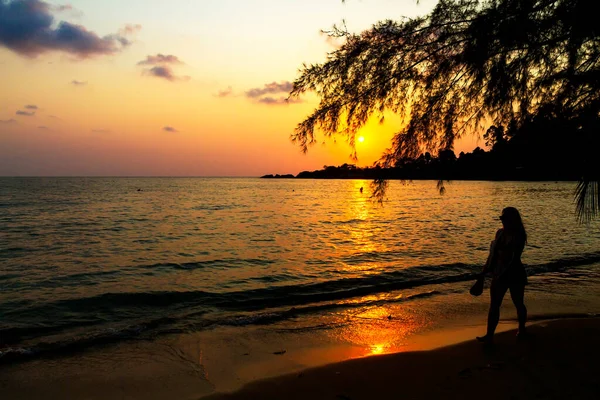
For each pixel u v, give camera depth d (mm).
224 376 5348
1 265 13766
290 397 4480
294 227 25656
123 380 5305
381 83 4938
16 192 75375
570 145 3920
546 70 4672
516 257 5629
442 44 4707
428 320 7594
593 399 4082
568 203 44438
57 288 10703
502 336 6047
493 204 46219
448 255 15195
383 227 25281
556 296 9000
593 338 5809
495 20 4254
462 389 4438
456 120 4934
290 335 6949
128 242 19203
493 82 4629
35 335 7359
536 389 4344
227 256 15508
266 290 10461
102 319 8250
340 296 9750
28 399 4828
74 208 40781
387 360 5332
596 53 4277
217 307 9047
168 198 61969
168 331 7289
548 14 4141
